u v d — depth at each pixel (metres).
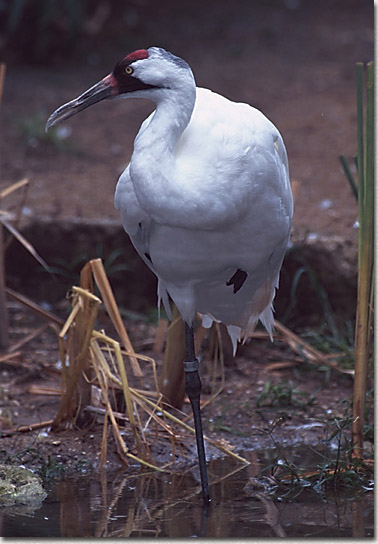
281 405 9.12
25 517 6.77
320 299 10.47
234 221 6.94
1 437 8.18
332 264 10.57
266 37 21.28
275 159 7.10
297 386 9.55
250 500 7.12
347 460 7.65
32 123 14.84
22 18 18.84
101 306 10.68
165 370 8.77
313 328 10.71
